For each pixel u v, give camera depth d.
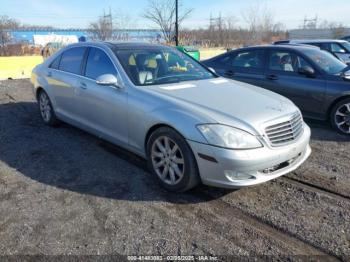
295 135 3.50
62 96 5.19
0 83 11.30
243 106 3.45
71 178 3.92
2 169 4.16
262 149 3.16
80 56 4.92
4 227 2.99
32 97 8.67
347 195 3.54
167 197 3.51
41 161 4.40
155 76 4.20
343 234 2.89
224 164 3.09
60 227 2.99
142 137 3.79
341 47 12.00
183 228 2.98
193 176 3.34
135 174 4.03
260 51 6.75
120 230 2.95
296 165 3.57
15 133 5.54
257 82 6.63
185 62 4.81
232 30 39.59
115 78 4.01
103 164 4.30
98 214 3.19
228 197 3.51
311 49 6.48
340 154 4.72
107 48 4.48
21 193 3.58
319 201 3.42
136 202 3.40
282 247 2.74
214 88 3.99
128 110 3.88
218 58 7.44
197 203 3.40
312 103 5.95
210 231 2.94
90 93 4.47
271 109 3.46
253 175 3.18
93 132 4.72
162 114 3.46
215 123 3.14
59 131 5.65
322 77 5.82
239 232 2.93
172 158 3.50
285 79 6.23
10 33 32.81
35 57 14.86
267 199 3.47
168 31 25.05
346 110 5.62
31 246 2.74
